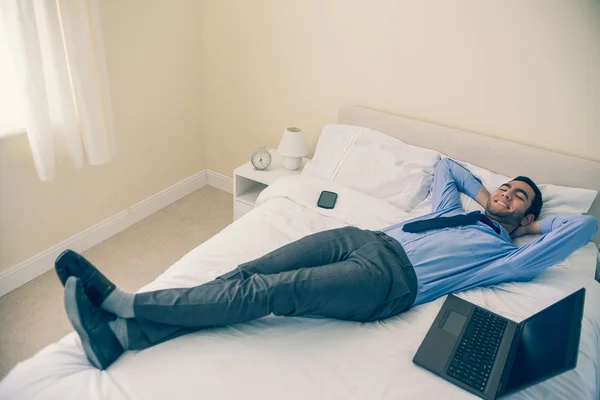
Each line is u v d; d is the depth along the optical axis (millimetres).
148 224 2650
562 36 1802
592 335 1364
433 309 1453
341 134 2303
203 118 2996
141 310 1156
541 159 1943
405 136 2252
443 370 1172
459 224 1717
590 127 1876
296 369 1139
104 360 1104
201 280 1440
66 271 1178
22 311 1907
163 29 2451
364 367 1170
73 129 1976
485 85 2029
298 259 1457
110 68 2215
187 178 3023
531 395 1119
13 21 1631
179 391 1046
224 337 1232
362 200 2020
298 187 2098
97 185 2332
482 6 1904
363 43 2244
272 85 2631
